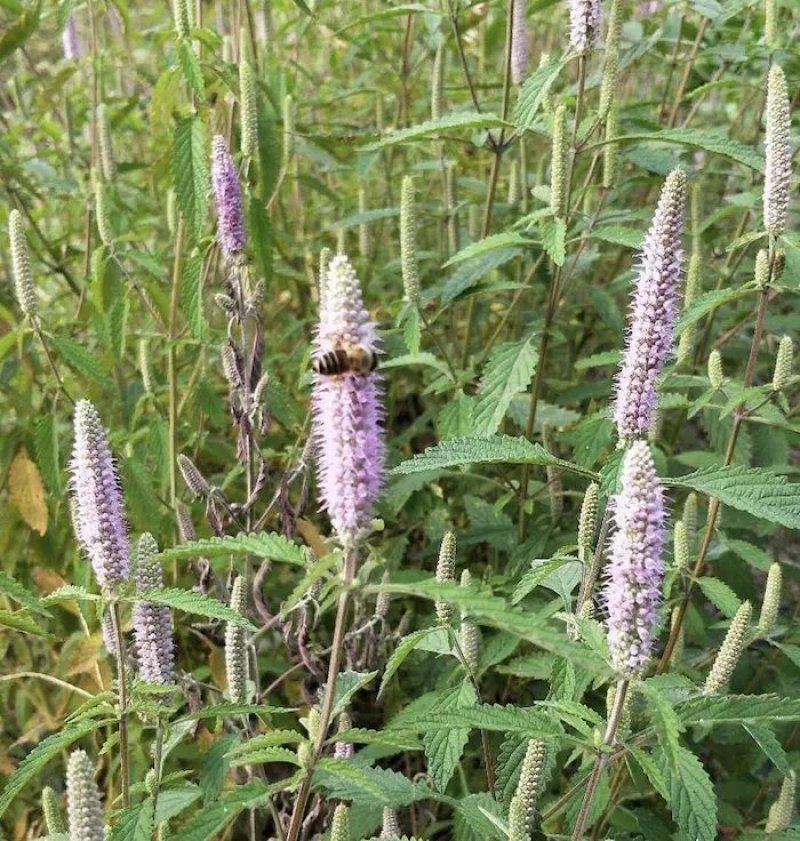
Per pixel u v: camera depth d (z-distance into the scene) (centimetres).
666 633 37
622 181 48
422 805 36
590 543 28
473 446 25
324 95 62
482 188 51
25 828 36
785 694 37
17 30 43
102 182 47
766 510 23
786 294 51
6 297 48
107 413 48
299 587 19
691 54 51
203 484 32
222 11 61
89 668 34
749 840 28
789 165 29
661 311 23
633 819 33
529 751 24
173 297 42
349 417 18
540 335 40
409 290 40
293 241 51
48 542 41
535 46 73
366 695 40
